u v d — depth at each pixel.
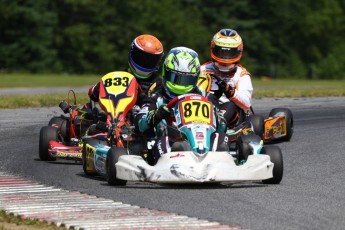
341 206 24.73
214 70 38.97
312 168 33.97
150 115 29.95
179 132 29.03
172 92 30.66
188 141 28.53
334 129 48.31
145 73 36.31
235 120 37.38
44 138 37.12
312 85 121.44
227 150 29.23
